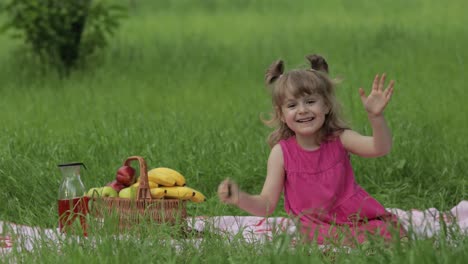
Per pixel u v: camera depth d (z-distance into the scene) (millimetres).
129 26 22766
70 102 13281
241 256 5223
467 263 4797
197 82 15094
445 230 5324
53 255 5441
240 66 16547
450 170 8539
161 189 6531
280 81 6082
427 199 7828
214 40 20109
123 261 5129
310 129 6004
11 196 7605
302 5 25781
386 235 5828
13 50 18422
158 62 17125
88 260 5168
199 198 6672
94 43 16719
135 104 13047
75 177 6570
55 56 16500
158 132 9781
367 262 4996
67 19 16234
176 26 22844
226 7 26391
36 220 6941
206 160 8805
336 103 6148
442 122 10594
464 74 14250
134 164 8594
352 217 6066
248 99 13148
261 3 26484
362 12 23781
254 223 7078
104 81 15148
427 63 15312
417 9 23672
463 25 20125
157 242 5543
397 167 8500
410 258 4660
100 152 9016
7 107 13094
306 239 5344
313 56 6281
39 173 8016
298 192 6141
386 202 7711
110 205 6375
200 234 6051
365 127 9367
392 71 14531
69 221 6469
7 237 6355
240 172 8555
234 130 10422
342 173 6121
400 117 10383
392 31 18797
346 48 17453
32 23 16156
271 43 18812
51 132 10562
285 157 6176
